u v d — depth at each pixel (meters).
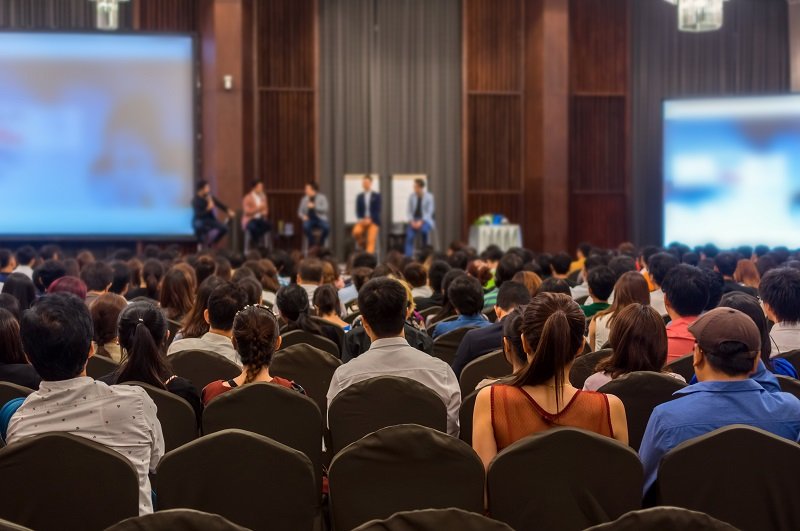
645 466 3.30
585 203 18.20
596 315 5.57
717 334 3.28
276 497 3.07
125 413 3.24
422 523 2.12
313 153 17.48
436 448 3.00
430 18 17.73
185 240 16.34
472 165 17.91
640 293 5.41
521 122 17.95
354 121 17.62
